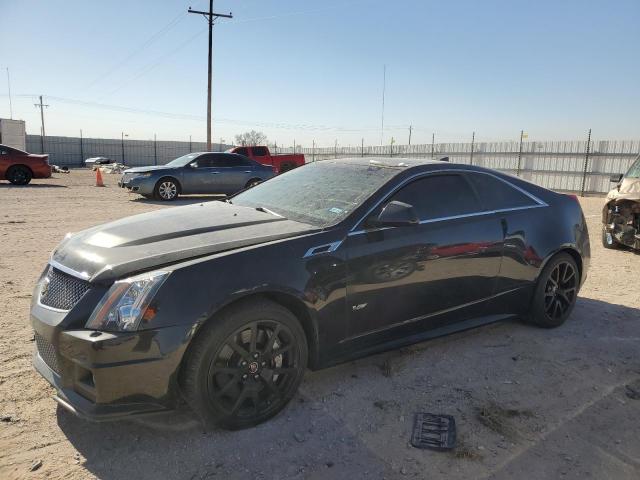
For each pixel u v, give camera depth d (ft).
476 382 11.75
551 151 80.12
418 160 13.71
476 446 9.28
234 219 11.48
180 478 8.23
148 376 8.55
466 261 12.84
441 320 12.82
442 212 12.69
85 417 8.49
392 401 10.78
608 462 8.93
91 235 10.74
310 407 10.48
